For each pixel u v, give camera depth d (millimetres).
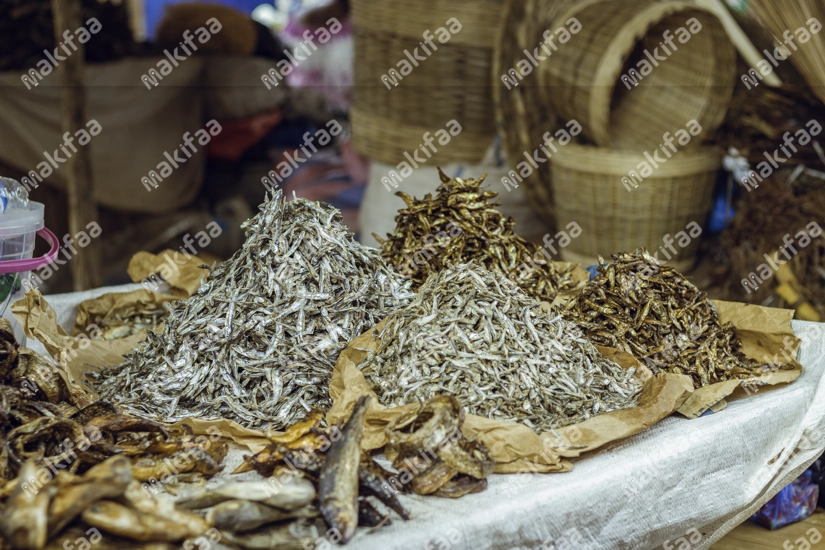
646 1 4141
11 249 2398
